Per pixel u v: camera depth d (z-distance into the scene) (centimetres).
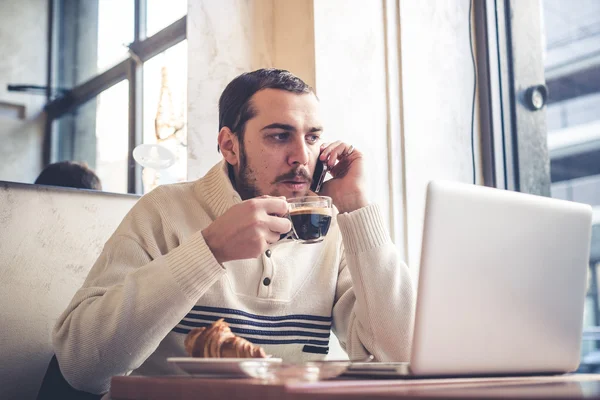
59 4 189
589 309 612
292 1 230
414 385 81
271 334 161
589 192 693
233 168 176
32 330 175
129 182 195
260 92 165
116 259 150
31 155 180
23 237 176
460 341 95
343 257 181
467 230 96
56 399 144
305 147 164
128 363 129
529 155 281
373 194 234
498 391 71
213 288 154
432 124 258
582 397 63
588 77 687
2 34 179
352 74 233
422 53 258
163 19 208
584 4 675
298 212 132
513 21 285
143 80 202
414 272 240
